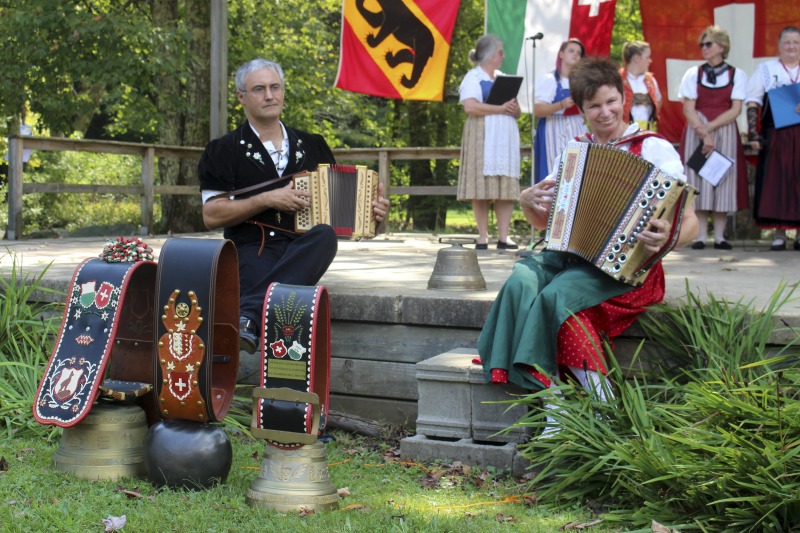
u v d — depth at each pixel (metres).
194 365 3.31
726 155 7.74
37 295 5.18
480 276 4.66
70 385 3.41
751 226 11.52
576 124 7.38
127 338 3.76
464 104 7.62
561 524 3.04
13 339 4.55
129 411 3.51
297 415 3.12
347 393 4.55
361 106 20.67
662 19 9.40
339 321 4.55
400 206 21.58
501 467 3.70
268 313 3.19
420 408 3.95
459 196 7.74
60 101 14.42
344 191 4.38
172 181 15.15
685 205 3.58
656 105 7.53
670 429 3.35
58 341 3.49
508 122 7.57
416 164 19.69
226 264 3.50
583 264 3.79
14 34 13.54
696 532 2.91
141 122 15.34
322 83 19.03
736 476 2.90
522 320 3.66
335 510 3.14
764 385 3.29
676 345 3.90
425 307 4.37
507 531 2.92
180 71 14.07
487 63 7.66
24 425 4.06
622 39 18.42
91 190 10.01
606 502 3.26
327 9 20.14
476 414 3.85
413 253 7.28
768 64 7.70
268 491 3.12
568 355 3.63
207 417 3.36
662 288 3.97
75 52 13.71
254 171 4.40
